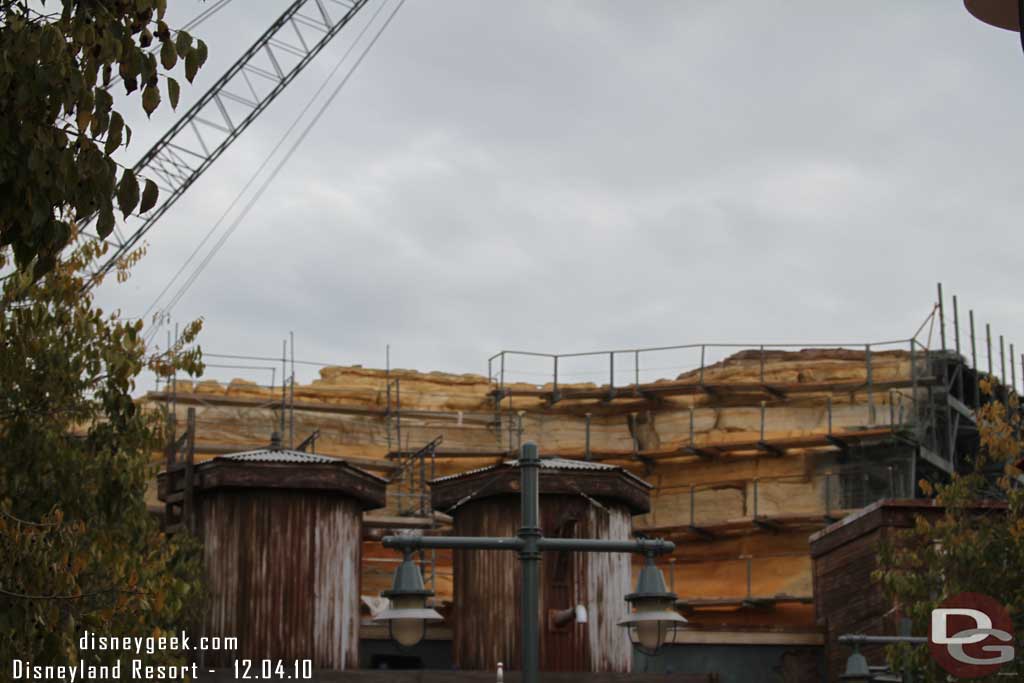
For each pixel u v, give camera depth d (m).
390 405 62.16
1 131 12.95
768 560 60.81
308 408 60.78
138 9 13.26
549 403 66.00
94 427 23.08
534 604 17.55
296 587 35.94
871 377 64.19
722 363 67.56
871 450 61.84
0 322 21.80
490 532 38.47
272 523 36.12
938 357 63.38
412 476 54.81
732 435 64.44
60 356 22.39
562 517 37.94
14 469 21.70
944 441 63.34
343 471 36.91
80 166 12.97
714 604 57.62
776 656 44.00
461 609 38.78
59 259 23.83
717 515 62.84
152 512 42.94
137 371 23.19
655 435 65.75
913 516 41.22
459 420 64.44
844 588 43.34
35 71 12.87
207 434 59.16
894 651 28.23
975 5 13.70
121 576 21.50
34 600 17.84
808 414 64.56
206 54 13.17
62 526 18.97
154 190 13.12
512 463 38.47
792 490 62.41
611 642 37.97
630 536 39.44
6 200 13.23
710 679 39.12
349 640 36.66
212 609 35.56
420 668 42.03
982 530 28.64
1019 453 29.31
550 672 36.91
